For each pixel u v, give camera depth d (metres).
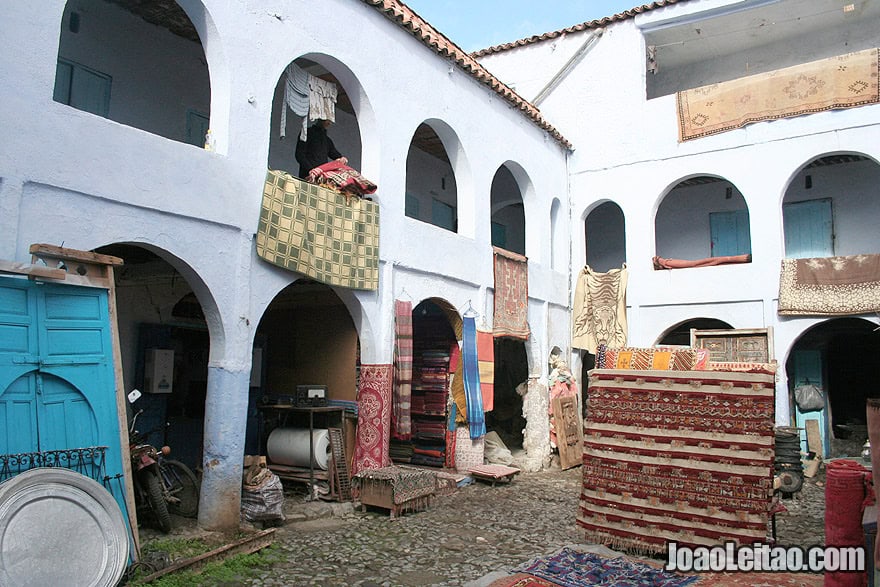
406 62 9.88
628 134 14.55
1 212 5.11
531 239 13.60
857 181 14.34
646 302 13.88
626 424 6.77
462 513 8.30
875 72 12.12
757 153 13.05
